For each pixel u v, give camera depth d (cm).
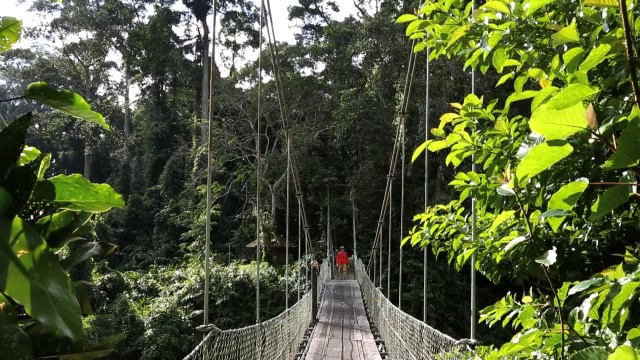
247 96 1889
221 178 1966
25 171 57
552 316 130
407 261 1457
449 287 1386
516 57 160
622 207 129
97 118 73
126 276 1408
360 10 2045
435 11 162
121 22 2253
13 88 1708
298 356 574
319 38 2478
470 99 146
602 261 139
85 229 72
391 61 1606
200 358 225
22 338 50
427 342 292
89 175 2014
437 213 228
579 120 70
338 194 2012
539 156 73
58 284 53
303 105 1930
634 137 68
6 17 72
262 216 1720
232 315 1270
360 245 1866
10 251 52
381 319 696
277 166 1794
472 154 142
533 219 121
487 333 1056
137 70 2378
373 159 1639
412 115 1459
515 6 128
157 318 1087
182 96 2372
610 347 101
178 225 1847
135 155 2202
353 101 1667
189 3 2211
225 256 1703
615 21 108
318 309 991
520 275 140
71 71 2144
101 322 900
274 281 1402
